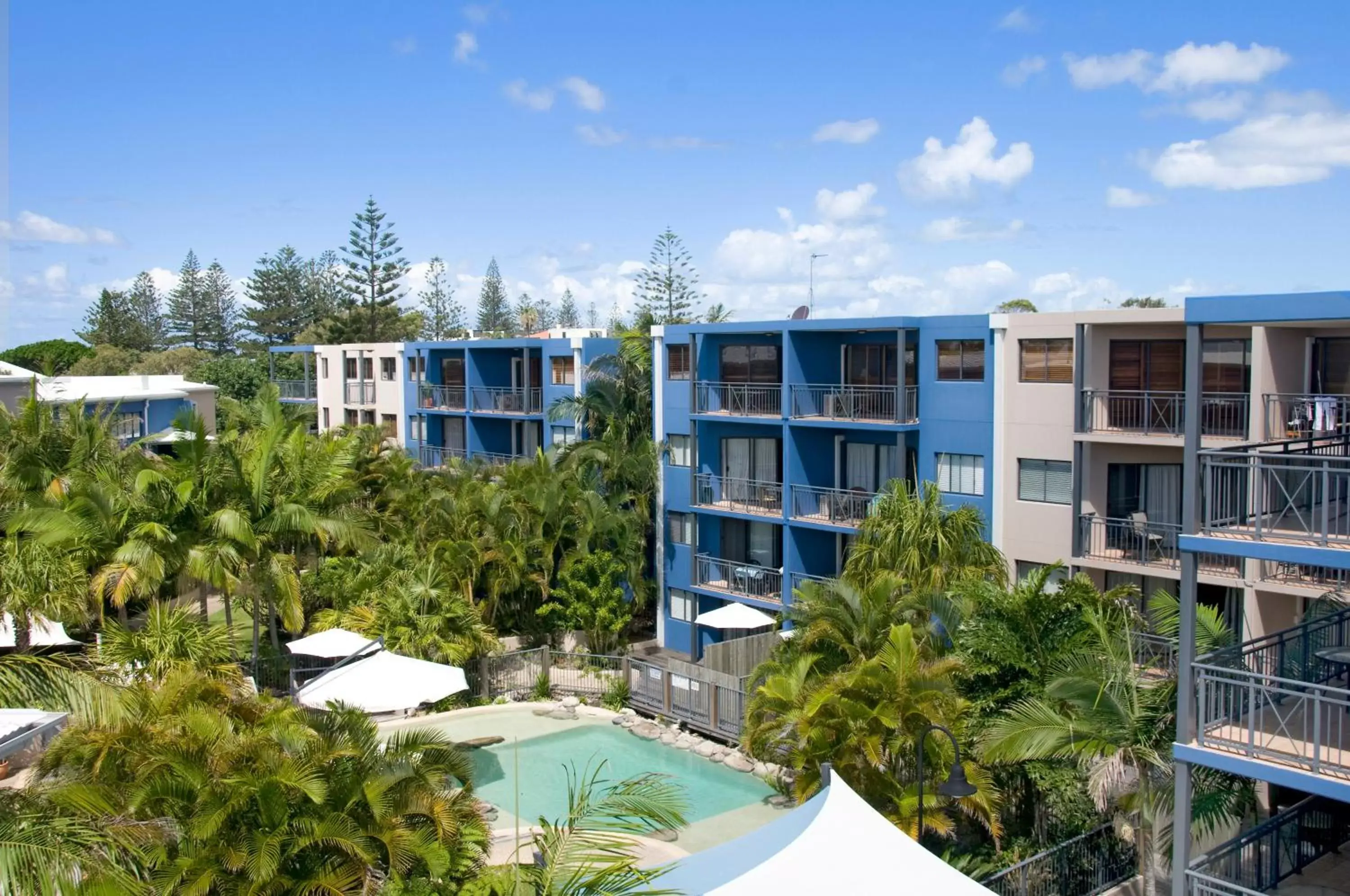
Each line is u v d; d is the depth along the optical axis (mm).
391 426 58500
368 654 25641
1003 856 17422
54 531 26453
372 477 41156
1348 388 21000
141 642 21312
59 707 13328
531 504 34875
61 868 9750
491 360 50750
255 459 29234
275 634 30016
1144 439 24922
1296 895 15289
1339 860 16469
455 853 16047
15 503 28219
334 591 30812
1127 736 14836
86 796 13688
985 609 18969
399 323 82125
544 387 45688
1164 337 26281
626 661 28766
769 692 19969
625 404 39906
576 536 35125
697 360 36094
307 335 99750
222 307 107062
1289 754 13000
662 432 37656
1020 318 28062
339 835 14477
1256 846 15117
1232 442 24344
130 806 13805
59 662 14250
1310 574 22188
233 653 26297
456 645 27812
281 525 28484
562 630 34688
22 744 13867
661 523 37594
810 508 33344
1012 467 28453
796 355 33031
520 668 29688
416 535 35281
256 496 28547
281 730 15445
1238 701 14922
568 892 11477
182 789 14352
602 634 34719
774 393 34844
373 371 59781
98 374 83000
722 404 36000
